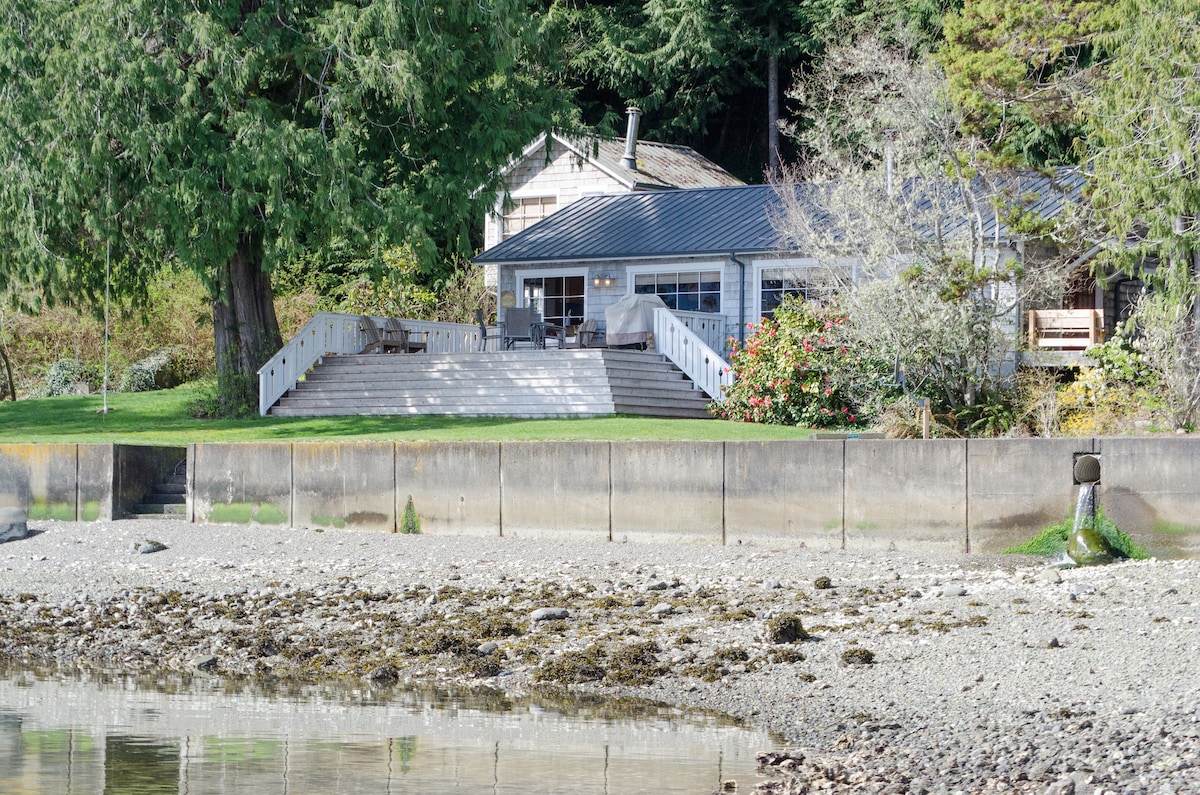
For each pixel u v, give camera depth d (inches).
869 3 2955.2
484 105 1819.6
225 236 1704.0
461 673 825.5
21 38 1667.1
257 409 1939.0
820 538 1226.6
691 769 606.2
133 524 1497.3
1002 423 1552.7
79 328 2576.3
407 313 2694.4
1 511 1449.3
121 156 1702.8
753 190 2317.9
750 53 3531.0
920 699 717.3
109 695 781.9
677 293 2133.4
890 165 1672.0
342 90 1701.5
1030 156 2603.3
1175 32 1323.8
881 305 1584.6
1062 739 624.4
